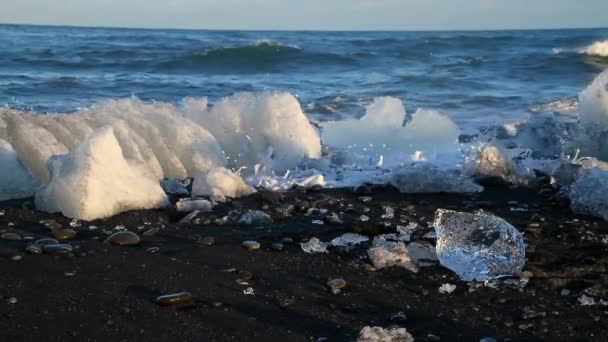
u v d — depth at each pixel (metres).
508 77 13.27
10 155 4.17
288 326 2.53
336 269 3.10
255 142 5.22
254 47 17.67
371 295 2.83
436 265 3.15
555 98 9.52
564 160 5.02
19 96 9.58
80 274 2.89
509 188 4.60
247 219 3.75
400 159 5.38
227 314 2.60
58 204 3.76
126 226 3.62
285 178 4.79
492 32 68.56
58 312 2.53
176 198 4.23
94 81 11.84
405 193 4.46
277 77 13.87
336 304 2.73
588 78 13.27
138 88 11.02
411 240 3.51
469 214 3.28
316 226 3.71
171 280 2.89
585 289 2.90
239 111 5.33
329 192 4.47
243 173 4.92
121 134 4.54
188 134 4.89
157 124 4.95
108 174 3.86
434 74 13.71
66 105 8.65
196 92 10.59
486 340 2.42
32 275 2.85
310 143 5.32
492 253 3.10
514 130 6.55
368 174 4.93
